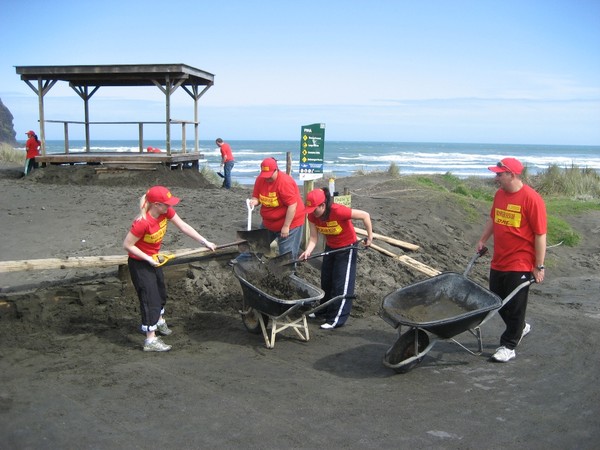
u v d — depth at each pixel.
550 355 5.99
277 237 7.33
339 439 4.09
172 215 5.90
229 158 16.83
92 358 5.61
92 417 4.38
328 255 6.73
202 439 4.06
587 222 14.99
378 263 8.85
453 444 4.04
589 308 8.40
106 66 16.08
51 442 4.00
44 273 7.07
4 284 6.62
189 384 5.03
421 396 4.87
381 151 98.38
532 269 5.58
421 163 59.50
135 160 16.55
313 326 6.80
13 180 15.70
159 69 16.06
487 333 6.72
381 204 13.55
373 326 6.86
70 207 11.26
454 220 13.39
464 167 52.47
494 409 4.63
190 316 6.82
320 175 8.47
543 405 4.73
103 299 6.80
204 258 7.59
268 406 4.61
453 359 5.81
